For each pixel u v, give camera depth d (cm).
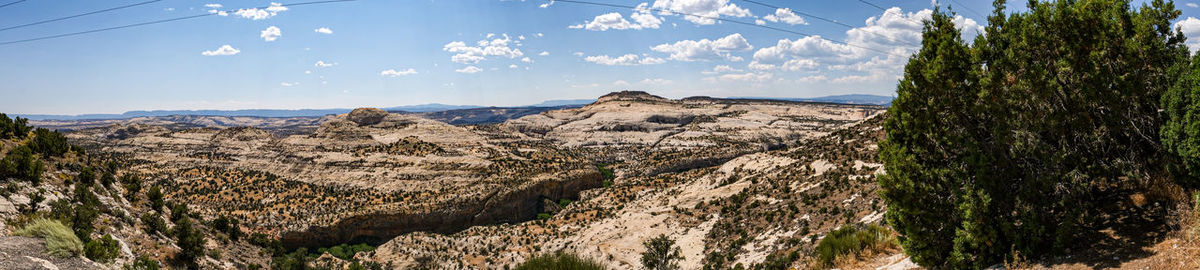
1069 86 1205
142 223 2700
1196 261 823
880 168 4159
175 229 2686
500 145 19212
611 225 6122
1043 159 1167
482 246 7419
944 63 1260
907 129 1323
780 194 5138
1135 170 1178
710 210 5738
